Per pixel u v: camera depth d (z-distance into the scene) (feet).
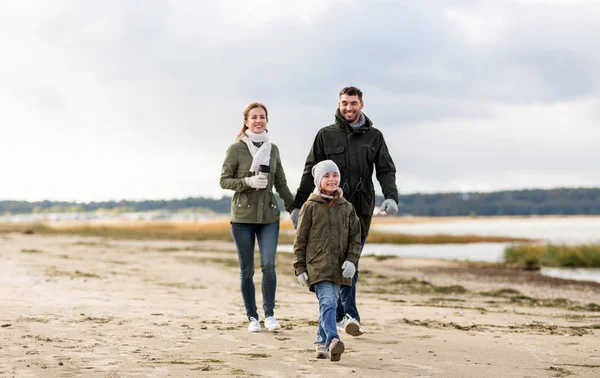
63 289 34.24
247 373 15.24
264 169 22.36
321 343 17.49
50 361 16.20
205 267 58.70
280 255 81.35
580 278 57.31
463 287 47.34
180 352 17.87
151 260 66.13
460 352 18.53
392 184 21.99
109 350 17.89
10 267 46.50
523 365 16.80
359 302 34.96
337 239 17.53
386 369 16.01
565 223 350.64
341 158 21.74
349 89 21.79
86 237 137.49
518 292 44.60
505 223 365.40
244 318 25.57
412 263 73.46
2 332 20.18
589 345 20.29
